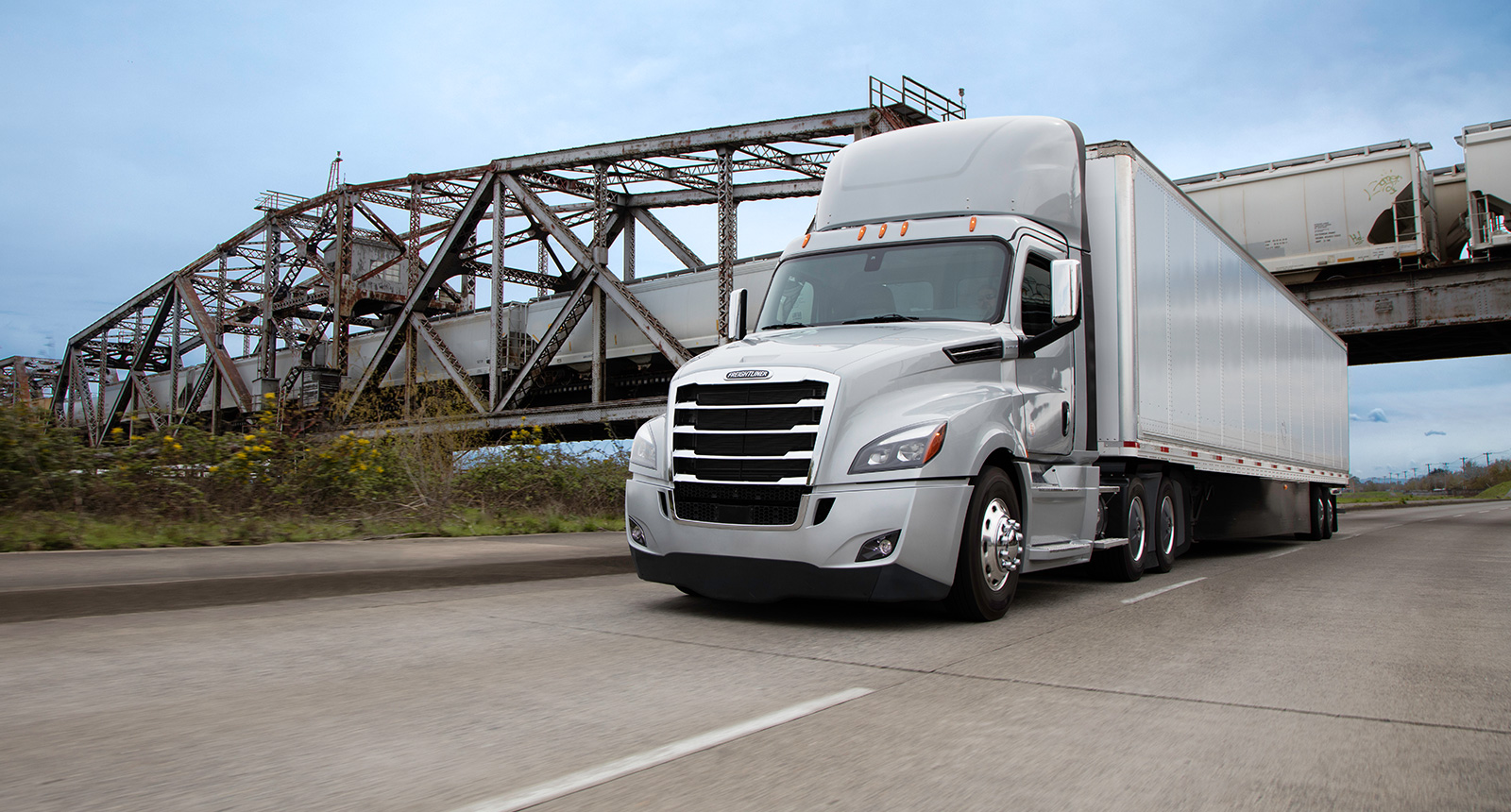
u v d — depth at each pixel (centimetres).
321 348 5234
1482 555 1384
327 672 450
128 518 1002
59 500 1002
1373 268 3006
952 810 271
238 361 5888
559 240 3741
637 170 3872
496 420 3719
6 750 317
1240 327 1284
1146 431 928
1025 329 735
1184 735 356
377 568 854
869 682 444
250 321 5962
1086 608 726
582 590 785
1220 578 992
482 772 300
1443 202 3020
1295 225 2984
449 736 341
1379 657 523
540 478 1628
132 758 309
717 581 611
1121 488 927
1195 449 1085
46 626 564
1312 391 1725
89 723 352
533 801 274
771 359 619
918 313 736
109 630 557
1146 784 298
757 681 444
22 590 652
